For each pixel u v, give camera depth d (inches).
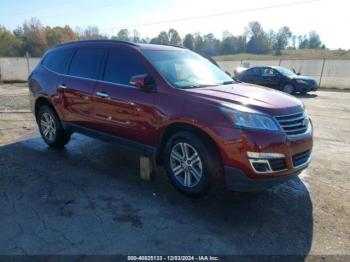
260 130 129.3
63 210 138.5
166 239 119.0
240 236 122.0
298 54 2942.9
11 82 907.4
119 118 171.3
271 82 654.5
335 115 381.1
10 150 220.2
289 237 122.2
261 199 151.8
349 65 946.7
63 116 209.0
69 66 206.8
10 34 2330.2
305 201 150.9
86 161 199.2
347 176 181.6
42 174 177.8
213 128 133.0
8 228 124.3
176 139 148.6
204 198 150.5
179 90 149.9
